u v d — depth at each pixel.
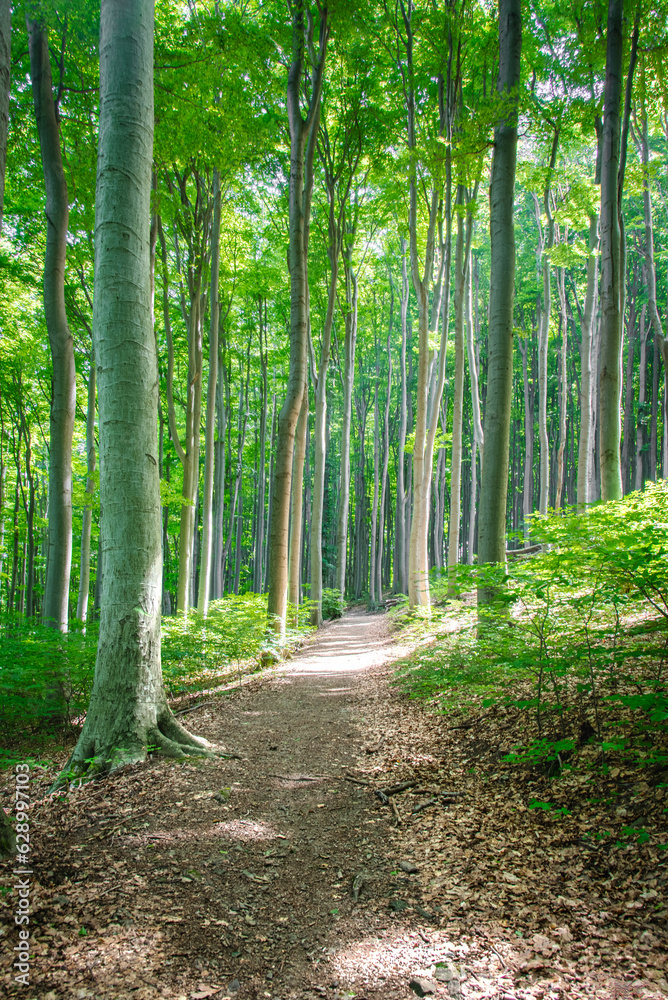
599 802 3.29
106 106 4.82
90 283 14.38
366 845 3.40
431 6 12.30
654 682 3.41
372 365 32.81
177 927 2.55
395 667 8.93
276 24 11.09
